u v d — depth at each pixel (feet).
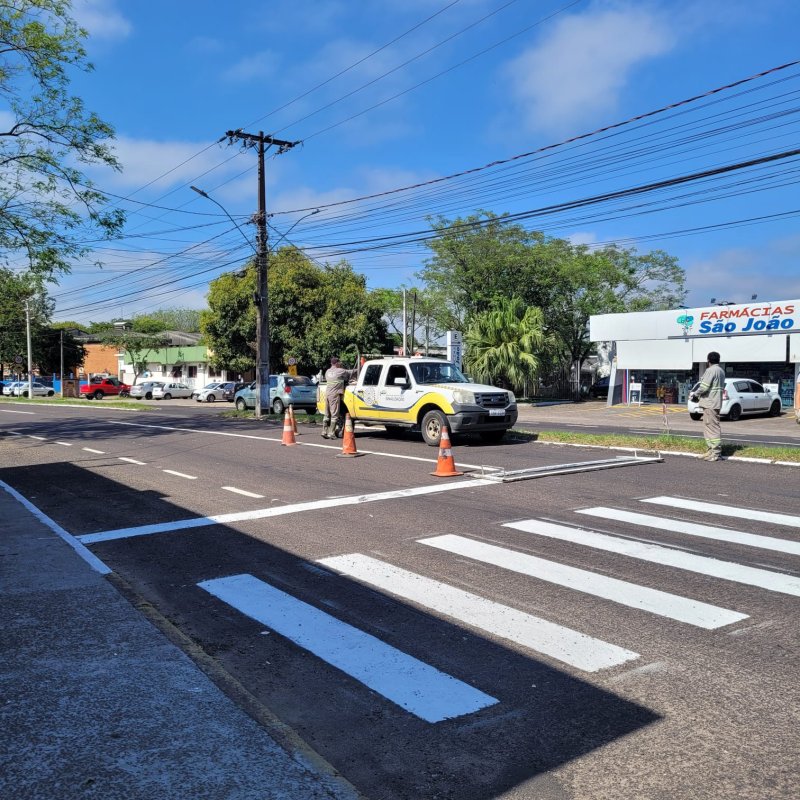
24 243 61.82
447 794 9.77
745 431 67.15
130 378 244.01
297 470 39.68
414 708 12.19
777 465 38.50
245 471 39.96
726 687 12.77
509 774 10.21
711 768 10.23
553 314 148.46
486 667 13.75
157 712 11.52
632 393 115.85
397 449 48.21
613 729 11.38
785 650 14.33
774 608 16.72
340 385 56.13
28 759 10.12
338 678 13.38
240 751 10.37
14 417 97.76
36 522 26.53
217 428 71.05
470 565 20.59
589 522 25.64
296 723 11.74
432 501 29.86
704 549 21.86
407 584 18.95
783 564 20.21
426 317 169.37
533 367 118.21
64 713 11.47
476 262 142.20
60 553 21.80
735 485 32.58
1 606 16.74
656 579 19.03
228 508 29.60
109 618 15.93
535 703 12.29
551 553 21.70
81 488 35.91
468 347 122.62
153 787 9.47
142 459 47.01
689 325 103.96
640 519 25.98
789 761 10.37
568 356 156.76
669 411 101.86
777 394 93.25
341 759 10.68
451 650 14.58
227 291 157.58
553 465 38.78
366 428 64.64
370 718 11.89
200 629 15.99
